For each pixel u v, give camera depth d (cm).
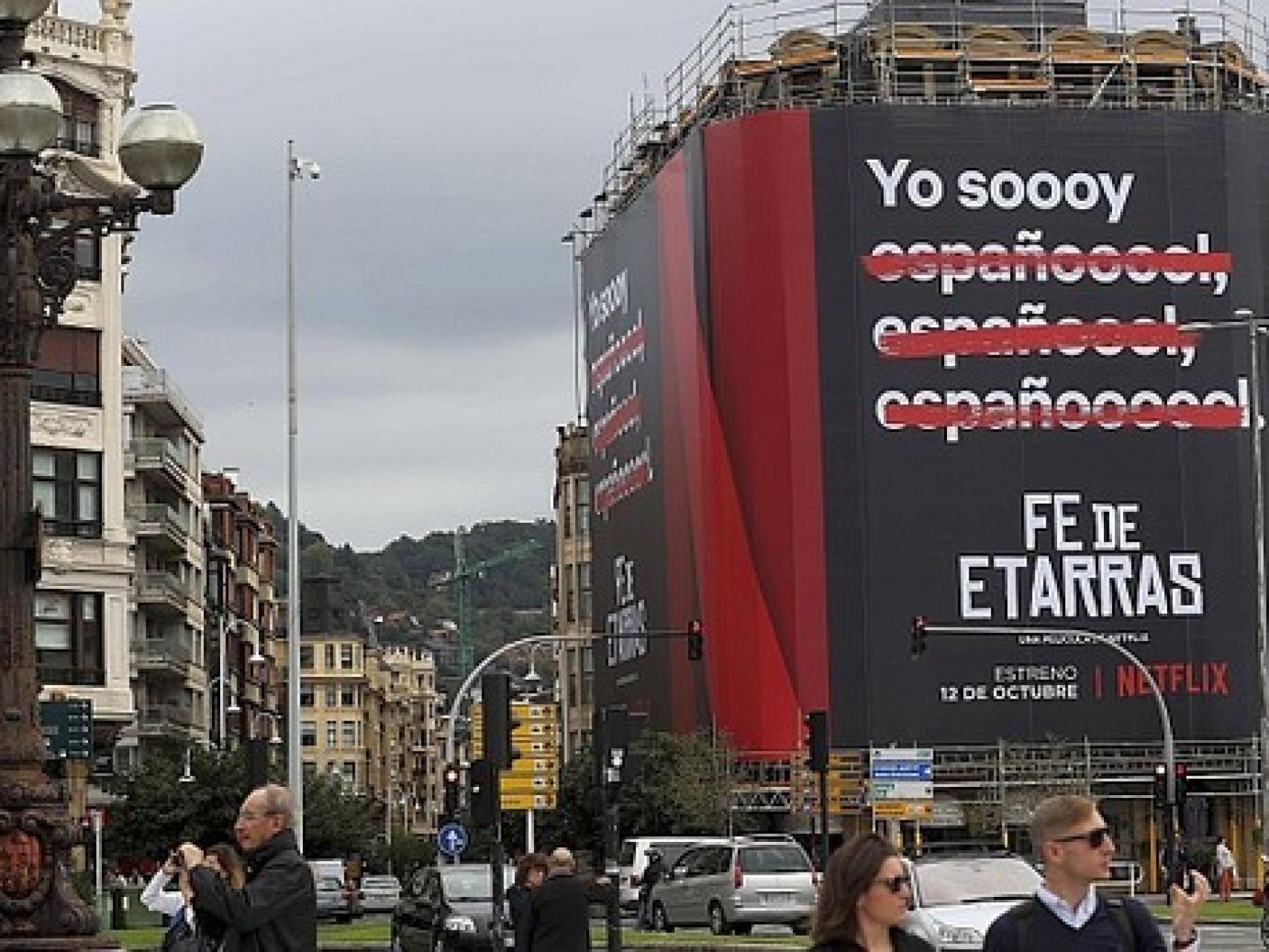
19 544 1816
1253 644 9219
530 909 2434
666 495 9731
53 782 1809
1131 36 9806
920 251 9175
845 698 8931
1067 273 9262
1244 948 4688
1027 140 9275
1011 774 8881
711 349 9312
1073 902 998
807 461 9062
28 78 1822
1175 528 9194
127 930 6344
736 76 9962
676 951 4600
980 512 9081
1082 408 9206
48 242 1898
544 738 6450
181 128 1894
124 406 10844
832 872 864
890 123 9200
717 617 9175
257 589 16162
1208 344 9312
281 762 14112
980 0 10112
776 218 9156
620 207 11281
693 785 8912
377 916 9981
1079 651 9044
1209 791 9081
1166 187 9356
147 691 10694
